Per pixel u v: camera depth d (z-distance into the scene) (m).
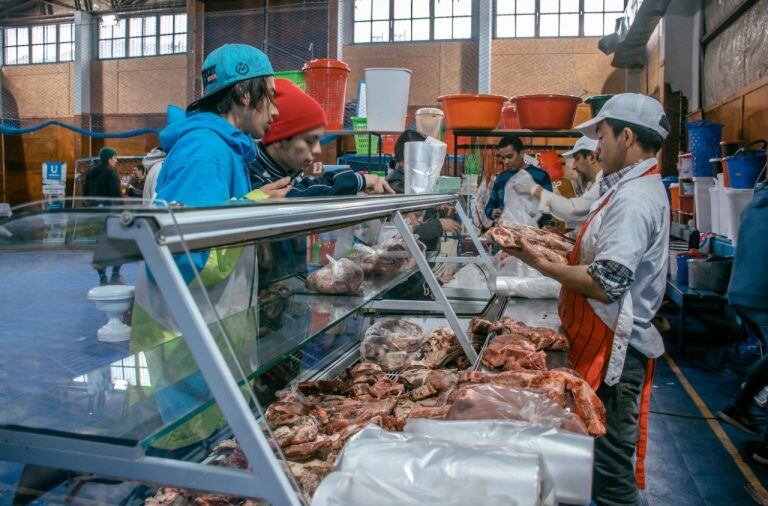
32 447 0.78
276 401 1.52
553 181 6.88
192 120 1.58
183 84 14.10
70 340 2.98
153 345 1.10
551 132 5.18
